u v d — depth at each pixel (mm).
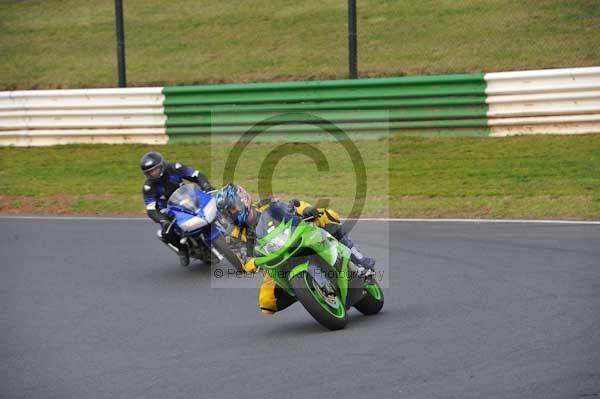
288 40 74062
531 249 32844
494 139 53812
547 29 66688
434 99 54906
